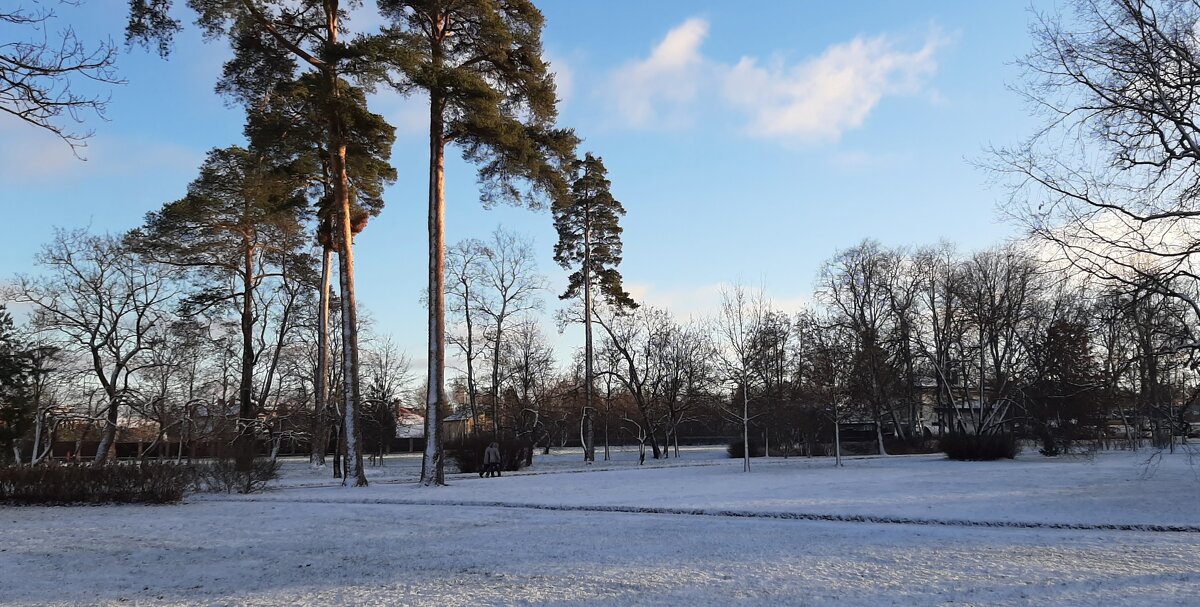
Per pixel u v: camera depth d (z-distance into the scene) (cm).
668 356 5694
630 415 7481
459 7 2809
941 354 5416
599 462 5181
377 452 6681
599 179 5325
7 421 2922
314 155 3341
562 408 7006
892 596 949
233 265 4069
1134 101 1789
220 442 3153
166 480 2388
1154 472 2783
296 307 4794
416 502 2350
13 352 2989
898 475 3091
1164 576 1055
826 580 1057
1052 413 4356
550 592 1003
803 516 1808
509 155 2928
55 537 1588
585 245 5312
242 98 2806
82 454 4916
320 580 1112
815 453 5847
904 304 5659
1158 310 1847
